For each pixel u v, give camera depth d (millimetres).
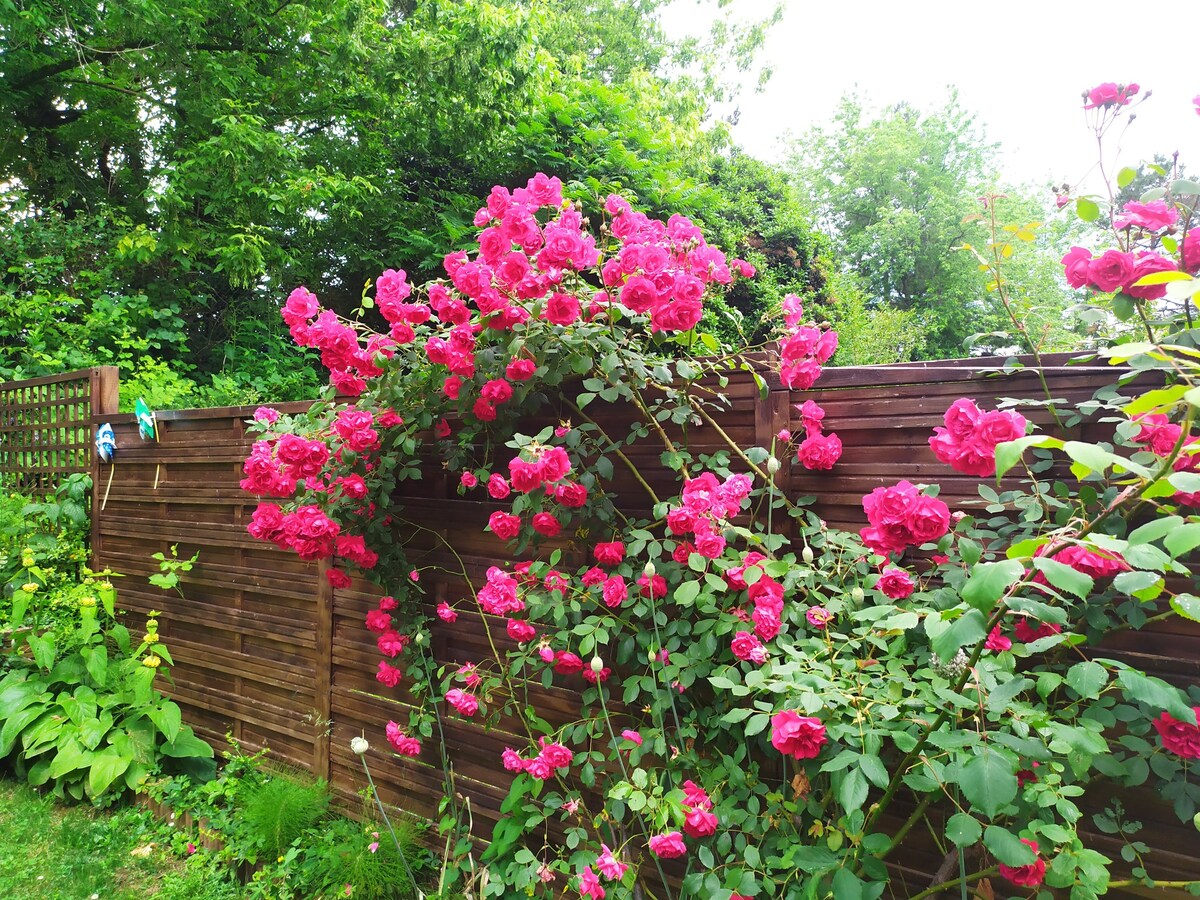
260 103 7059
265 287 7227
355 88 7230
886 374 1604
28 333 5543
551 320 1760
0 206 6184
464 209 7352
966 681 1143
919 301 20578
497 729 2205
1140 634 1336
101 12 6461
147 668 2971
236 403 5074
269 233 6559
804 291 8648
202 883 2283
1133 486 980
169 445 3340
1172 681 1288
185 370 6207
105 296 5859
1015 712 1138
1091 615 1306
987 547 1447
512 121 7051
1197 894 1155
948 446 1306
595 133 6988
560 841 2074
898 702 1240
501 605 1805
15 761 2939
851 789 1088
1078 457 784
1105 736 1348
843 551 1606
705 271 1879
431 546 2387
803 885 1312
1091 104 1389
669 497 1884
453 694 1986
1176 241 1349
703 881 1453
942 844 1465
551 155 6992
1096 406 1324
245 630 2998
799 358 1643
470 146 7051
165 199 6082
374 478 2266
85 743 2779
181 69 6484
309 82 7316
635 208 6789
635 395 1814
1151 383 1333
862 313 9344
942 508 1285
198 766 3000
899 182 22266
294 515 2174
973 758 1011
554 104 7305
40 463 4254
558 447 1782
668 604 1823
